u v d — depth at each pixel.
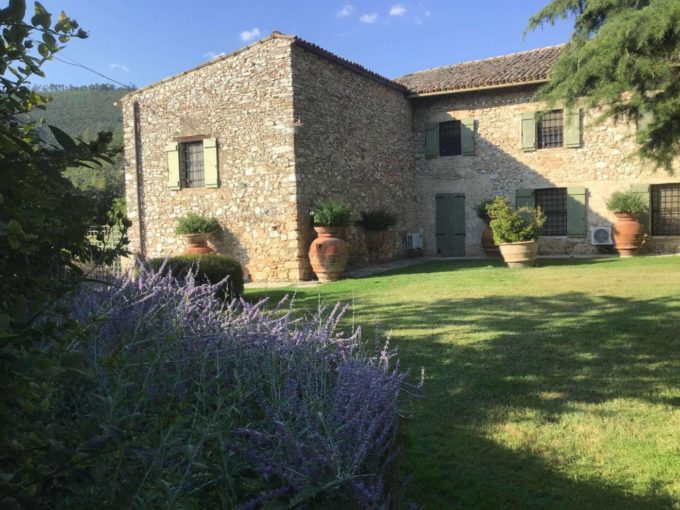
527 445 3.09
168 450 1.89
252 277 12.14
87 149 1.24
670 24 5.58
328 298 8.45
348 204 13.14
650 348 4.87
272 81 11.59
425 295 8.34
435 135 16.14
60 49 1.36
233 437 2.07
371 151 14.20
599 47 6.18
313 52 11.89
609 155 14.30
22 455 1.12
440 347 5.10
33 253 1.21
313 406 2.04
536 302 7.30
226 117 12.30
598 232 14.32
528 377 4.20
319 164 12.16
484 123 15.52
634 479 2.70
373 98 14.37
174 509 1.66
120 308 2.68
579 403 3.67
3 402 1.04
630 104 7.39
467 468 2.85
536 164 15.02
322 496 1.78
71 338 1.40
